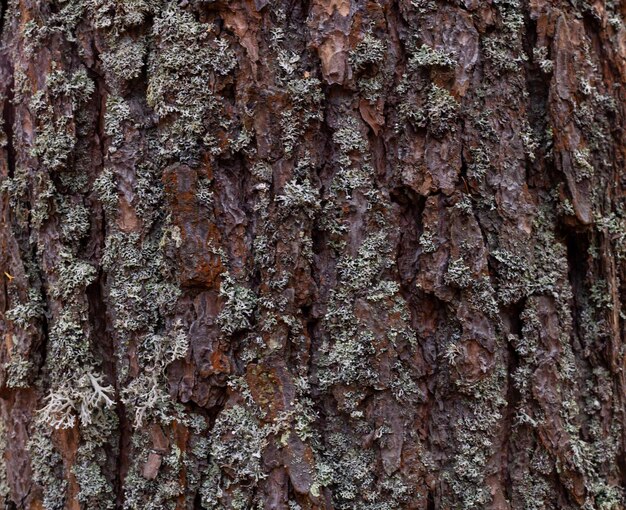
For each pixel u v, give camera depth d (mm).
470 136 778
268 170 765
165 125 771
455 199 772
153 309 772
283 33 771
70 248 786
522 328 780
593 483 784
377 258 769
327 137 775
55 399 771
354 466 762
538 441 775
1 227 799
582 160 792
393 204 776
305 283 765
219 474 760
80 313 781
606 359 800
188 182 763
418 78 776
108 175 779
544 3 796
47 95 787
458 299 772
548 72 793
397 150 777
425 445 772
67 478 778
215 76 767
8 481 794
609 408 797
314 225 771
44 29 789
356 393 764
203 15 769
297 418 759
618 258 812
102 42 785
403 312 771
